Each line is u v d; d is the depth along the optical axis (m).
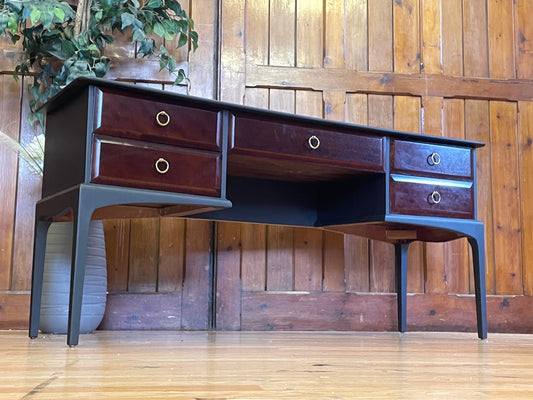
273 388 0.90
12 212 2.36
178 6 2.35
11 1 1.93
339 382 0.98
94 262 2.05
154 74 2.52
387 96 2.73
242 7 2.63
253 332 2.36
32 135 2.40
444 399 0.84
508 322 2.70
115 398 0.79
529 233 2.78
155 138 1.66
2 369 1.09
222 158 1.77
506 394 0.90
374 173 2.06
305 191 2.37
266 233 2.54
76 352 1.42
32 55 2.26
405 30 2.79
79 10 2.22
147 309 2.40
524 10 2.91
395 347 1.74
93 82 1.58
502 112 2.83
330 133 1.96
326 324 2.54
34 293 1.84
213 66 2.59
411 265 2.67
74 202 1.56
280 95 2.63
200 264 2.47
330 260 2.59
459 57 2.82
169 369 1.11
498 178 2.79
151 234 2.44
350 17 2.75
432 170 2.13
